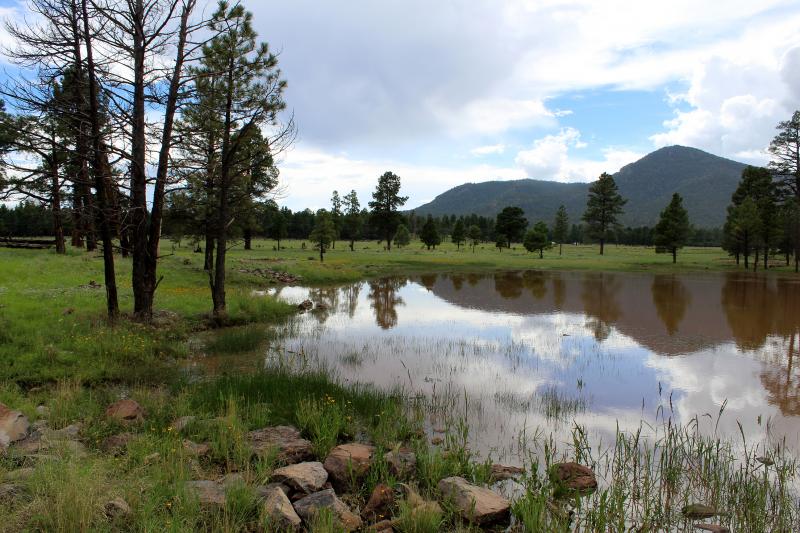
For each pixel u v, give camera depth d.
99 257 30.33
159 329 14.17
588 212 86.31
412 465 6.38
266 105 16.45
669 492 6.07
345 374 11.41
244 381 9.46
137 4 13.22
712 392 10.58
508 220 99.81
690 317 21.14
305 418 7.51
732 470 6.69
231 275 31.53
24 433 6.39
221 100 16.52
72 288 19.61
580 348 14.82
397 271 46.09
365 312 22.09
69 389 8.41
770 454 7.29
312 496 5.17
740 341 16.14
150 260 14.77
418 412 8.55
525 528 5.06
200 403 8.29
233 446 6.38
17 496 4.45
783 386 11.04
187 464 5.78
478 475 6.14
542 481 6.20
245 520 4.65
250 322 18.45
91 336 11.99
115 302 14.45
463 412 8.90
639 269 50.22
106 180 13.19
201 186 21.08
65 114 12.70
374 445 7.16
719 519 5.51
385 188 87.00
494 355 13.69
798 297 28.31
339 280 37.25
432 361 12.87
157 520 4.29
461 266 51.81
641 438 7.91
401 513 5.04
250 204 22.33
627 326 18.88
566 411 9.11
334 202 78.25
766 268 51.16
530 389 10.52
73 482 4.48
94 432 6.63
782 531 5.23
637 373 11.99
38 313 14.18
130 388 9.58
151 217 14.77
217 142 18.47
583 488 6.00
